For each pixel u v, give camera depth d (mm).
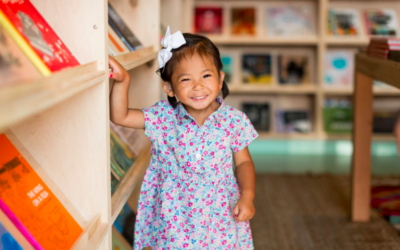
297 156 3537
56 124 1066
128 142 1745
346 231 2088
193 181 1243
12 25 831
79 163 1081
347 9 3742
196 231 1240
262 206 2418
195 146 1240
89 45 1038
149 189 1299
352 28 3650
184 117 1240
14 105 556
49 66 851
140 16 1877
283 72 3756
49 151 1073
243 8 3762
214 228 1262
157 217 1271
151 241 1307
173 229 1238
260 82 3738
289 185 2752
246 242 1359
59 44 990
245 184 1285
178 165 1253
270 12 3762
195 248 1239
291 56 3779
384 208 2332
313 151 3660
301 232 2084
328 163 3311
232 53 3826
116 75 1131
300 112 3799
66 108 1059
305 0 3766
